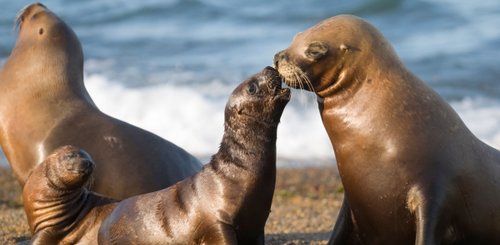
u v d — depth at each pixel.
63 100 47.38
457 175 36.94
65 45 48.78
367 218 38.47
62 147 42.25
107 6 136.88
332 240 40.06
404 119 37.62
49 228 41.12
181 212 36.88
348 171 38.47
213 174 36.78
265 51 112.31
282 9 130.38
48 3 139.12
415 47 111.94
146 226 37.53
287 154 77.38
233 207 36.12
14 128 47.03
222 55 111.62
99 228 39.62
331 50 38.59
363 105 38.25
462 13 126.25
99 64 107.56
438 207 36.19
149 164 46.00
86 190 41.97
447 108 38.50
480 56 106.12
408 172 36.84
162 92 92.88
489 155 38.56
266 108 36.62
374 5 128.62
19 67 48.12
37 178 41.44
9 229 49.38
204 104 89.00
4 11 133.38
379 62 38.75
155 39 121.44
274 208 60.25
